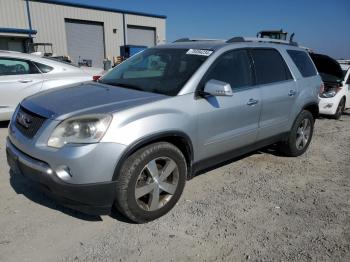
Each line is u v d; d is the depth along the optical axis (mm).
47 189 3145
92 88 4016
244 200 4094
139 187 3332
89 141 2994
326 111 9766
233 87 4289
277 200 4141
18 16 29031
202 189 4352
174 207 3820
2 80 6652
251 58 4664
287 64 5293
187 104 3674
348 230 3523
